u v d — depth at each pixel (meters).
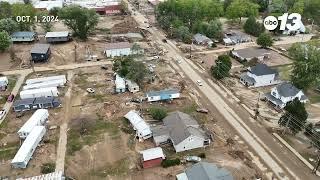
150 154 58.50
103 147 63.12
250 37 125.12
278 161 60.44
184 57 105.00
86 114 73.31
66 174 56.44
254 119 73.06
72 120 71.31
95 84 86.56
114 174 56.66
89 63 100.00
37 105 75.31
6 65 98.75
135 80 84.12
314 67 83.94
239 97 82.19
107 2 156.62
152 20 142.75
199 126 67.81
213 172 52.09
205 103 79.00
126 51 105.50
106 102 77.88
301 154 62.44
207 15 134.12
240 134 67.88
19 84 87.44
